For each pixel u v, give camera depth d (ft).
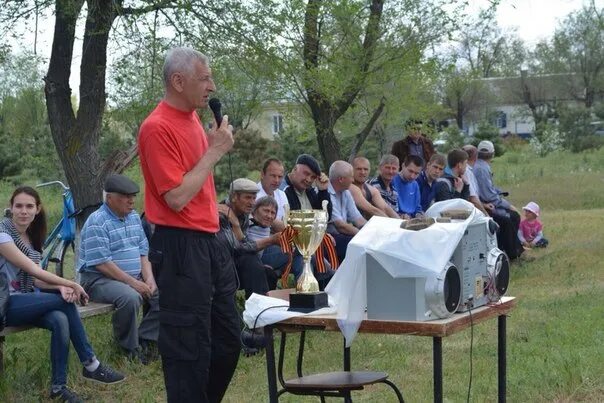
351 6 42.60
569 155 131.34
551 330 26.14
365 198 33.68
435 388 13.74
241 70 39.65
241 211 26.48
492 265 15.43
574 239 48.52
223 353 15.84
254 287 25.64
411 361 23.36
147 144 14.51
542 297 32.50
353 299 14.03
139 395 21.50
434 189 37.63
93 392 21.77
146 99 36.86
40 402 20.48
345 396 15.28
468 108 179.32
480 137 128.67
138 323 26.73
